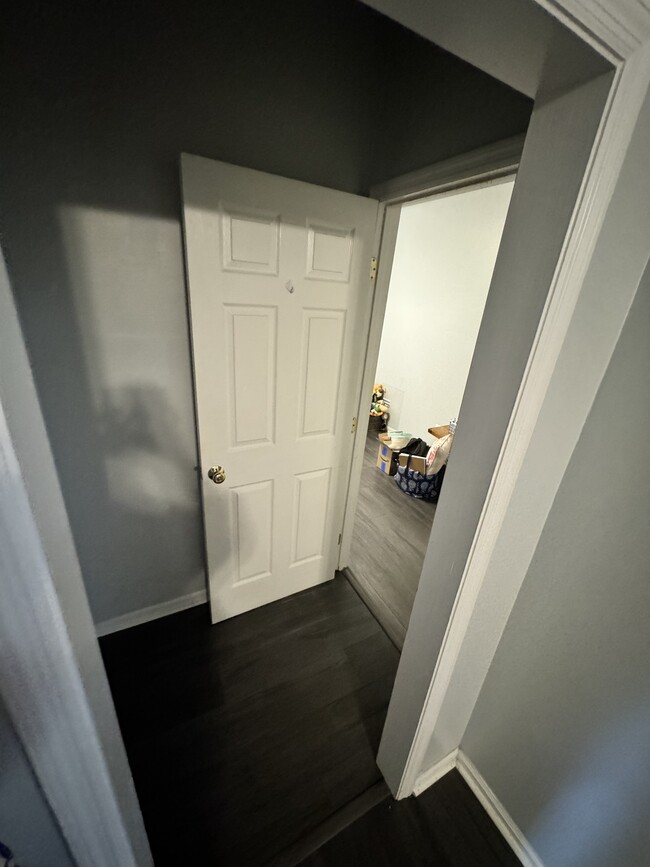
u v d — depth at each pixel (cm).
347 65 134
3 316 31
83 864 55
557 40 48
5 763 43
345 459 189
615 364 74
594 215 57
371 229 150
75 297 124
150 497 161
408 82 131
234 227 124
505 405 71
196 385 137
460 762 131
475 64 58
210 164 114
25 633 36
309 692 154
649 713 76
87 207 117
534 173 62
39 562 34
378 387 430
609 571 80
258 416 155
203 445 146
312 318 151
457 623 92
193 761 130
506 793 115
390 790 125
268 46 121
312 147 140
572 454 84
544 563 94
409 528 269
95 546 157
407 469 306
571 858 98
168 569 178
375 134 149
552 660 95
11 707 39
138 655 165
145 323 136
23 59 98
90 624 46
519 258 66
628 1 45
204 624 181
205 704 148
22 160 106
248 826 115
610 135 52
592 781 90
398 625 188
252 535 175
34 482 33
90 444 142
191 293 126
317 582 210
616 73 49
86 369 133
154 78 111
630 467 73
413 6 48
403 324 387
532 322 65
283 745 136
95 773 47
